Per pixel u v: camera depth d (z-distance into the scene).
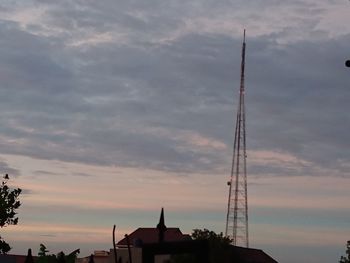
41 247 45.09
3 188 44.34
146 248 9.91
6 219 44.09
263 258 70.44
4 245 46.00
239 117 78.00
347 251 53.94
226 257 47.25
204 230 52.09
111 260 40.19
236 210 78.06
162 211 13.13
